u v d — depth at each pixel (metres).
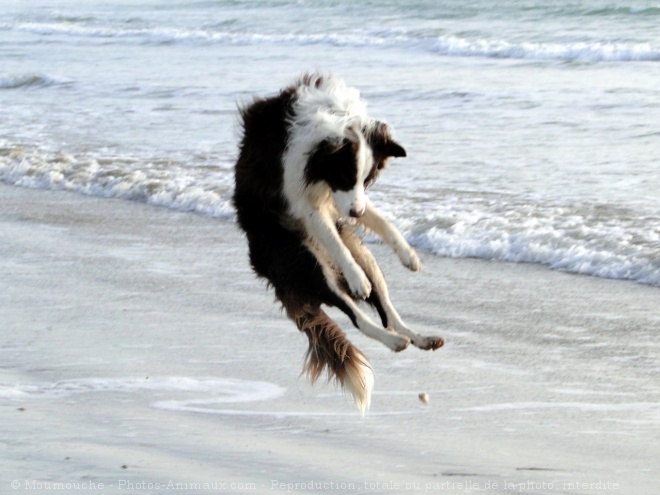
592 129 20.91
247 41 42.12
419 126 21.94
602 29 37.84
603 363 9.78
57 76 32.19
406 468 7.22
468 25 41.34
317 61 33.91
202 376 9.48
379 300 7.72
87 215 16.33
